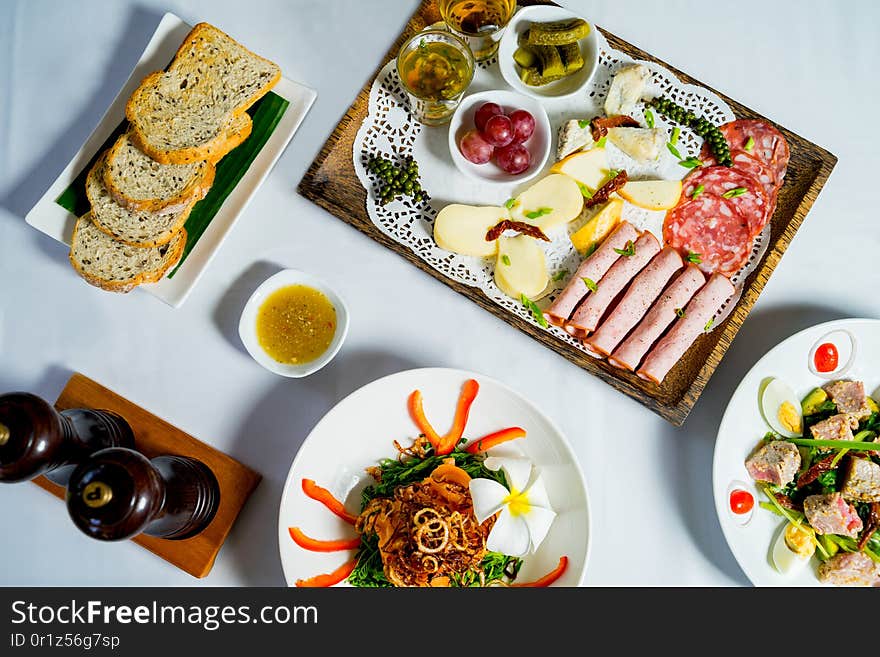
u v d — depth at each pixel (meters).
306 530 0.69
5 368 0.74
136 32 0.76
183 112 0.71
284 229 0.75
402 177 0.73
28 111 0.76
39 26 0.76
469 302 0.75
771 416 0.72
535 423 0.70
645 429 0.75
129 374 0.74
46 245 0.75
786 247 0.74
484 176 0.73
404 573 0.65
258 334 0.72
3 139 0.76
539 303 0.74
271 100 0.73
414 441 0.72
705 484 0.74
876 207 0.77
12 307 0.75
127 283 0.70
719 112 0.75
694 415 0.75
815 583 0.73
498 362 0.75
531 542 0.67
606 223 0.73
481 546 0.67
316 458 0.69
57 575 0.73
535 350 0.75
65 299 0.75
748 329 0.76
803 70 0.78
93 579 0.73
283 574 0.72
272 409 0.74
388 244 0.73
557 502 0.70
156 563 0.73
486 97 0.72
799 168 0.75
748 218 0.74
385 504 0.68
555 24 0.72
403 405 0.71
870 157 0.77
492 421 0.71
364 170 0.74
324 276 0.75
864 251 0.77
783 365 0.72
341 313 0.71
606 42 0.75
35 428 0.58
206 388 0.74
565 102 0.75
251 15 0.76
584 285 0.72
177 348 0.74
